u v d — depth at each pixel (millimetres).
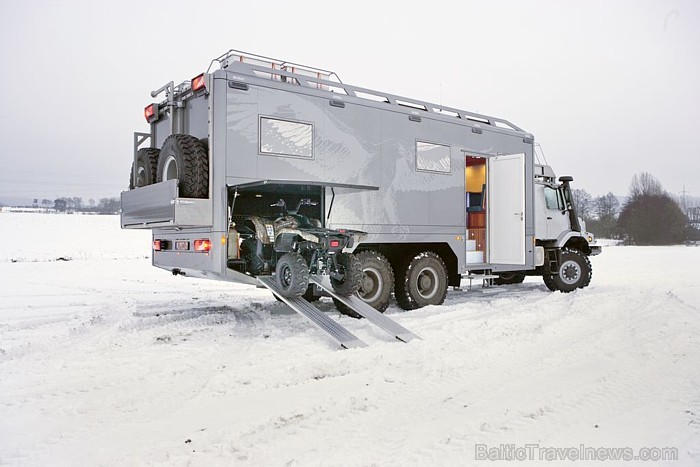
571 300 8906
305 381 4336
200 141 6500
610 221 58938
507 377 4469
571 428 3328
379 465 2787
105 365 4738
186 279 13867
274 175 6625
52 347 5551
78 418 3471
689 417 3523
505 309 8008
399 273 8281
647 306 8117
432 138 8539
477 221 10398
